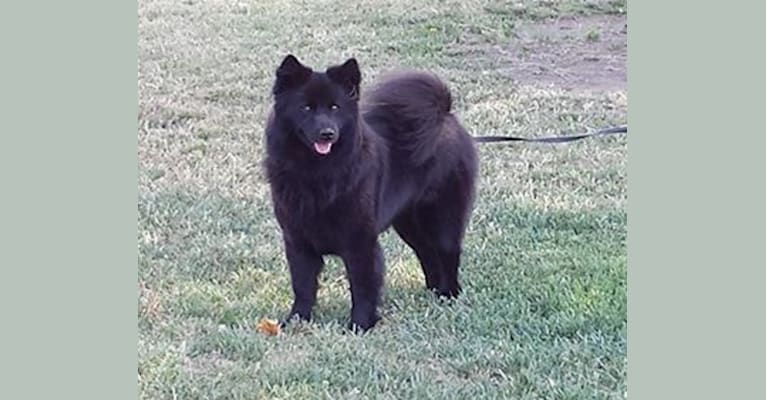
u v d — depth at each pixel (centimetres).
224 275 562
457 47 893
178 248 583
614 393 475
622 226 605
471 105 766
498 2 1009
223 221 610
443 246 547
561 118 749
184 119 749
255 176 668
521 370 486
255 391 477
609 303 525
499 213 617
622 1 997
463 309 530
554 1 1011
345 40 905
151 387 478
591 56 873
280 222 520
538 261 570
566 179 660
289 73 503
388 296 546
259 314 531
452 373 491
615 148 700
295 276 525
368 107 537
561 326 516
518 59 866
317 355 498
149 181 652
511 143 706
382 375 487
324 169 505
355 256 518
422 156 533
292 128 502
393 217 533
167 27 941
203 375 488
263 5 1027
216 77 816
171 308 531
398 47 885
